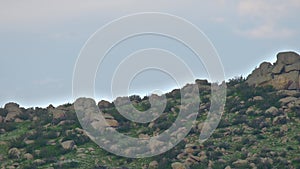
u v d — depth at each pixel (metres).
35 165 125.69
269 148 124.25
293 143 125.50
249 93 144.12
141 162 124.56
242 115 137.50
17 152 131.62
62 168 123.75
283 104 138.75
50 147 132.50
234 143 127.62
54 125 142.88
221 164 119.50
